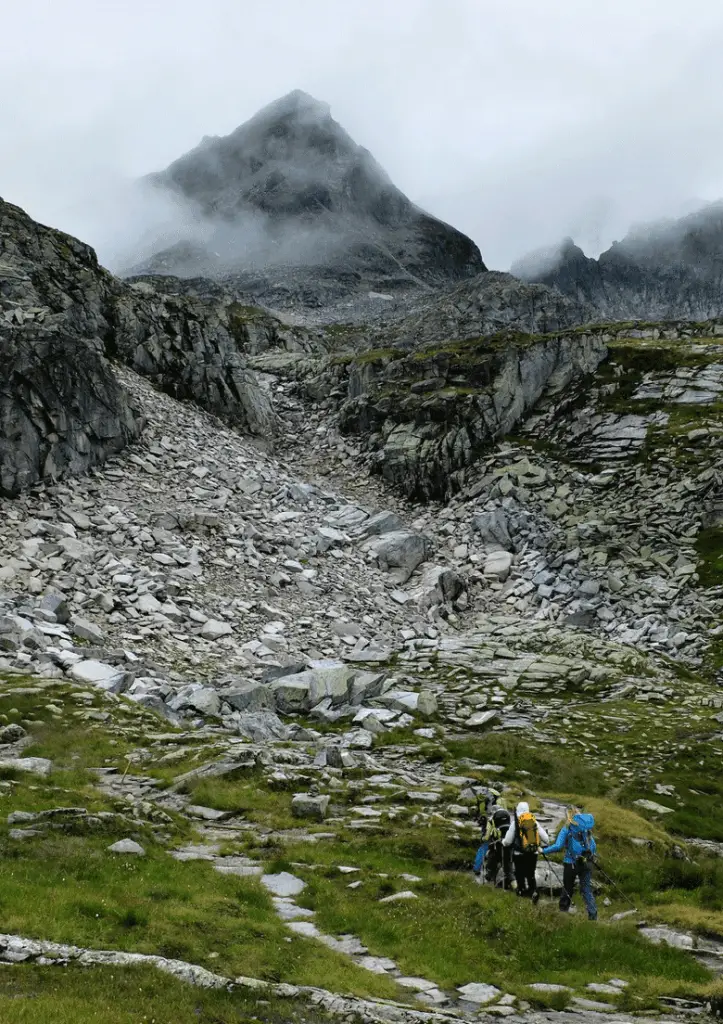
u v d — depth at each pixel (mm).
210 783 22344
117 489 52031
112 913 12891
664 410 66750
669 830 25859
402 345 118750
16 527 44562
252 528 52750
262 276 197750
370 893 15875
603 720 36250
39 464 49750
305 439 75938
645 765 31359
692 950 14844
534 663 42750
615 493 59812
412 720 34469
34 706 27281
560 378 73062
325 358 92250
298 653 41594
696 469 59031
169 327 73188
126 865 15297
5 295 60375
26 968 10727
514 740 32531
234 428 71062
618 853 21781
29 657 32031
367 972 12227
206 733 28125
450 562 56281
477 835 20203
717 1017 11711
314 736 30922
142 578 43125
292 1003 10961
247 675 37562
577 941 14273
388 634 46594
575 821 16281
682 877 19766
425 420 69625
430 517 62656
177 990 10656
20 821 16625
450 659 43281
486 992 12117
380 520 58125
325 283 196000
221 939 12656
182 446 60906
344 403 79125
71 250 71625
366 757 28062
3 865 14352
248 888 15195
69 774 21641
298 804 21188
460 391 70312
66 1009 9500
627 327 89312
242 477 60594
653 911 17000
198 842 18391
